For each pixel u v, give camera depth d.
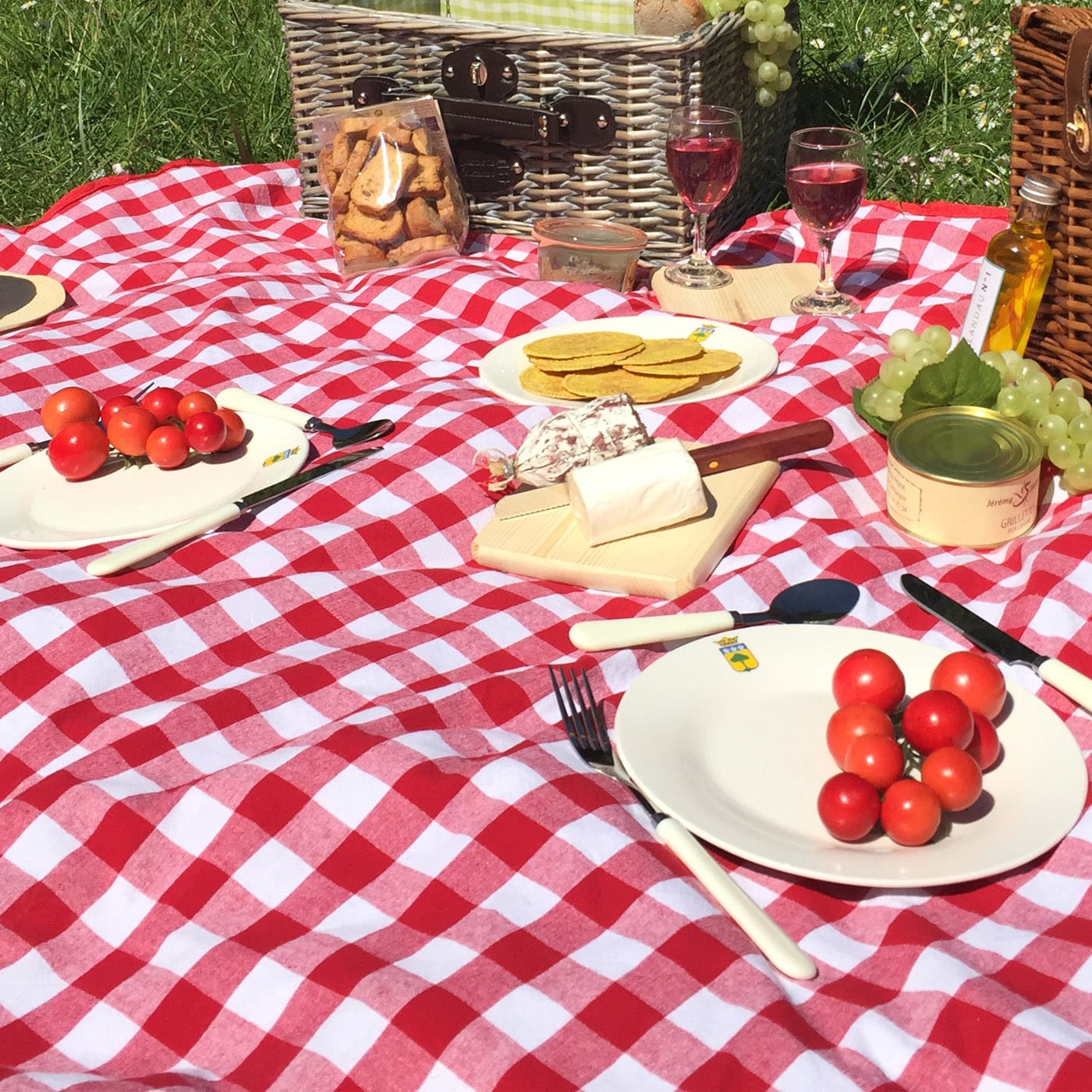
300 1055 1.15
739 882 1.34
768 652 1.57
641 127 2.96
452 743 1.49
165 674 1.71
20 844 1.41
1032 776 1.36
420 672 1.67
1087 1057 1.07
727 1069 1.09
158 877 1.38
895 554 1.88
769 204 3.55
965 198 3.80
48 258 3.29
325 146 3.10
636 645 1.68
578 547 1.92
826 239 2.75
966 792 1.28
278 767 1.43
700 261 2.96
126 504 2.09
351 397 2.50
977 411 2.00
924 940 1.23
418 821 1.38
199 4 5.26
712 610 1.77
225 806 1.40
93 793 1.43
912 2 4.69
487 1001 1.17
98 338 2.74
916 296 2.83
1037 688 1.59
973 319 2.19
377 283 2.96
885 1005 1.18
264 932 1.31
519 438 2.22
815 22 4.64
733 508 1.96
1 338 2.88
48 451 2.17
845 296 2.80
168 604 1.78
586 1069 1.10
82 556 1.97
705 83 2.95
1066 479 1.99
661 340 2.47
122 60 4.83
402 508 2.07
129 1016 1.24
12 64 4.88
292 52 3.27
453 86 3.09
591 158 3.05
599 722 1.51
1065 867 1.32
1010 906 1.29
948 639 1.70
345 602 1.84
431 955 1.24
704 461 1.96
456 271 2.92
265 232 3.47
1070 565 1.75
